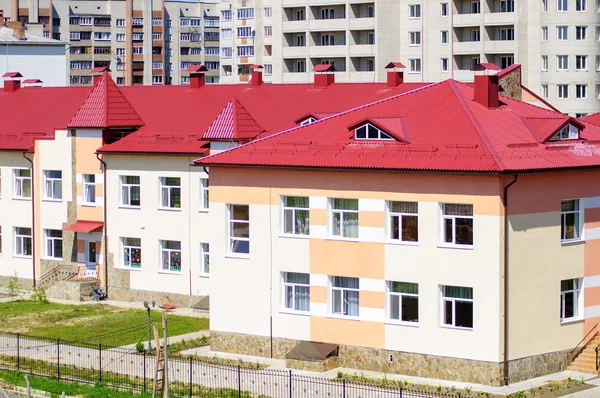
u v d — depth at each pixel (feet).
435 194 174.19
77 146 256.11
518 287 172.04
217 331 196.54
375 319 180.45
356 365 182.39
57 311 237.25
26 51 383.65
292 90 257.96
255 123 229.25
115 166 249.75
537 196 174.19
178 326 218.18
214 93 265.34
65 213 259.80
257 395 166.30
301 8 488.85
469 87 199.72
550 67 424.87
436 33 447.83
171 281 242.37
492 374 169.89
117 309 238.89
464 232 173.27
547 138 180.75
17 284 269.23
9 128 277.03
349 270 182.91
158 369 162.50
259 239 191.62
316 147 187.73
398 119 183.93
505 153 172.76
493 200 169.27
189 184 238.68
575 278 180.45
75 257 258.78
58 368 180.96
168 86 274.57
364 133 185.37
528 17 426.51
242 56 597.52
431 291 175.32
